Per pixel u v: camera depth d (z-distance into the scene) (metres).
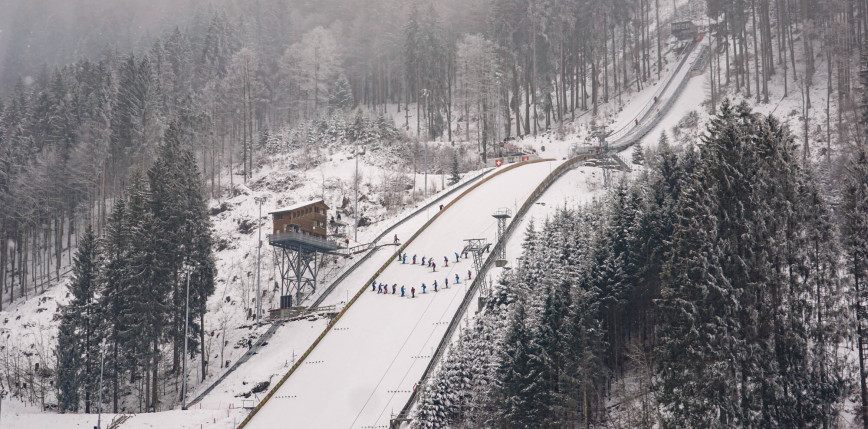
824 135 110.44
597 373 51.09
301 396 61.84
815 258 42.59
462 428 51.16
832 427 40.12
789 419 38.75
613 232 59.38
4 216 111.69
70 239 121.00
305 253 88.56
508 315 55.72
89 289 74.00
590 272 55.12
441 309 71.50
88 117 137.12
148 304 70.44
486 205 101.38
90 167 121.12
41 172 119.06
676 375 41.53
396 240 92.38
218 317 87.62
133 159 124.88
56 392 72.12
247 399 64.06
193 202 79.12
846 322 41.59
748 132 45.69
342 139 139.25
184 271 75.69
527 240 65.94
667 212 56.28
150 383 75.38
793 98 126.12
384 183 118.69
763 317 40.56
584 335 50.09
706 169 45.34
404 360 63.78
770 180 42.72
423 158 136.25
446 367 54.09
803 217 42.75
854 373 42.19
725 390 39.72
